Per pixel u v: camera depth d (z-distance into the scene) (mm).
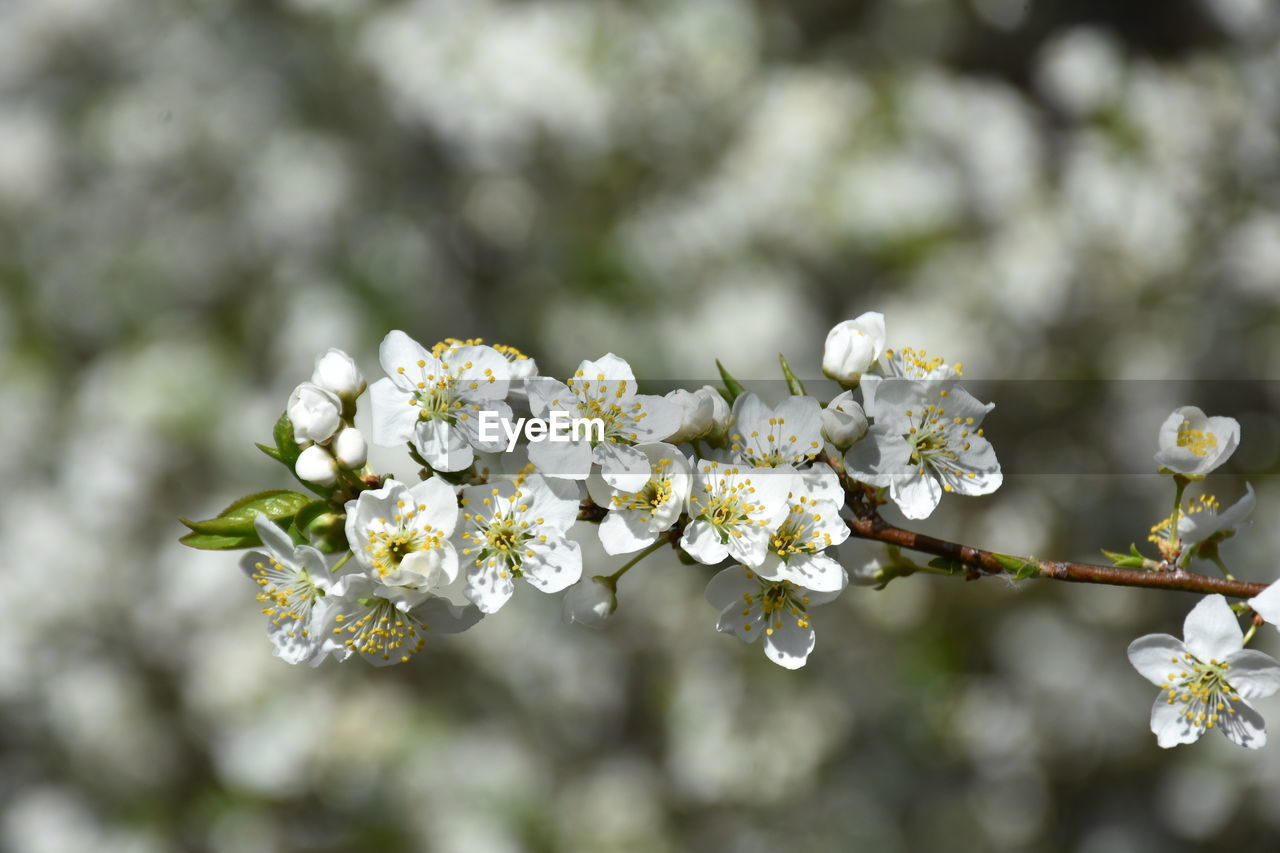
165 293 1055
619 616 1089
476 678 1037
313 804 1001
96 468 974
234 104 1078
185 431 979
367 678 1008
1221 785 1060
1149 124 1083
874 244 1022
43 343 1057
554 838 1036
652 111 1083
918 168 1037
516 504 500
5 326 1046
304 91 1084
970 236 1060
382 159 1094
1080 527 1081
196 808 993
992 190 1060
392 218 1070
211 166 1077
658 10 1085
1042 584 1089
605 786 1086
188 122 1070
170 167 1075
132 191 1082
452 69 1041
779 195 1036
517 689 1044
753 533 499
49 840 964
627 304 1064
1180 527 522
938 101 1084
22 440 1019
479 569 500
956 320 1020
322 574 494
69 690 971
